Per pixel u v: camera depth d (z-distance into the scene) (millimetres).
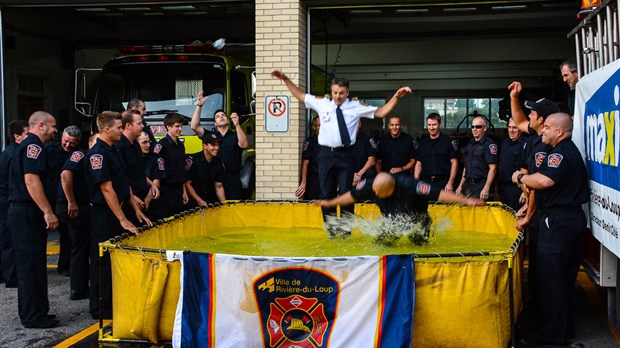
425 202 5531
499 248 5492
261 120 7652
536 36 12250
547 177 4309
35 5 8219
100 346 4309
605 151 4090
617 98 3799
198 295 4047
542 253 4438
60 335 4809
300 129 7664
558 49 13219
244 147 7535
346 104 5809
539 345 4461
